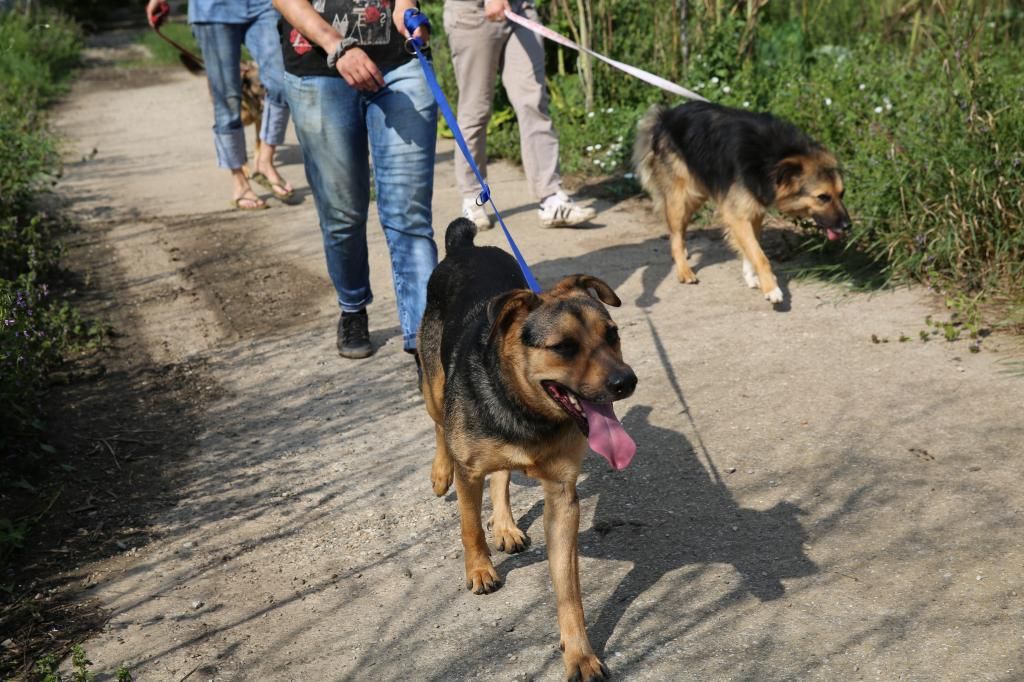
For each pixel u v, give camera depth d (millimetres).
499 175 8969
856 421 4281
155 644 3160
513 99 7000
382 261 6902
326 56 4637
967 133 6012
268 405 4863
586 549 3545
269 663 3057
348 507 3934
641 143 6605
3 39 15094
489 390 3080
